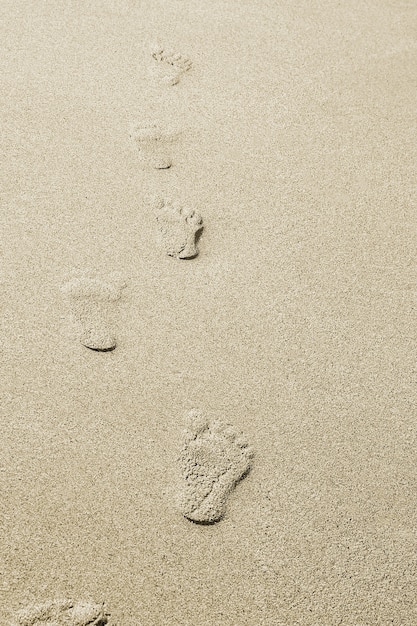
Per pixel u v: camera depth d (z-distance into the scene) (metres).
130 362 2.05
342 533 1.93
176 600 1.85
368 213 2.31
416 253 2.26
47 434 1.96
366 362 2.11
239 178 2.33
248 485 1.95
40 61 2.48
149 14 2.65
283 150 2.39
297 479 1.97
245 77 2.53
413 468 2.00
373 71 2.60
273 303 2.15
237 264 2.20
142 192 2.27
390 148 2.44
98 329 2.08
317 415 2.04
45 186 2.25
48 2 2.63
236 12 2.70
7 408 1.98
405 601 1.89
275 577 1.88
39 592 1.84
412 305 2.19
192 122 2.41
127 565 1.87
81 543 1.88
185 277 2.16
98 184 2.27
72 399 2.00
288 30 2.68
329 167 2.38
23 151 2.30
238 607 1.86
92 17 2.61
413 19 2.78
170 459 1.96
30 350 2.04
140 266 2.17
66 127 2.36
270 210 2.28
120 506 1.91
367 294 2.19
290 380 2.07
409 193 2.36
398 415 2.05
